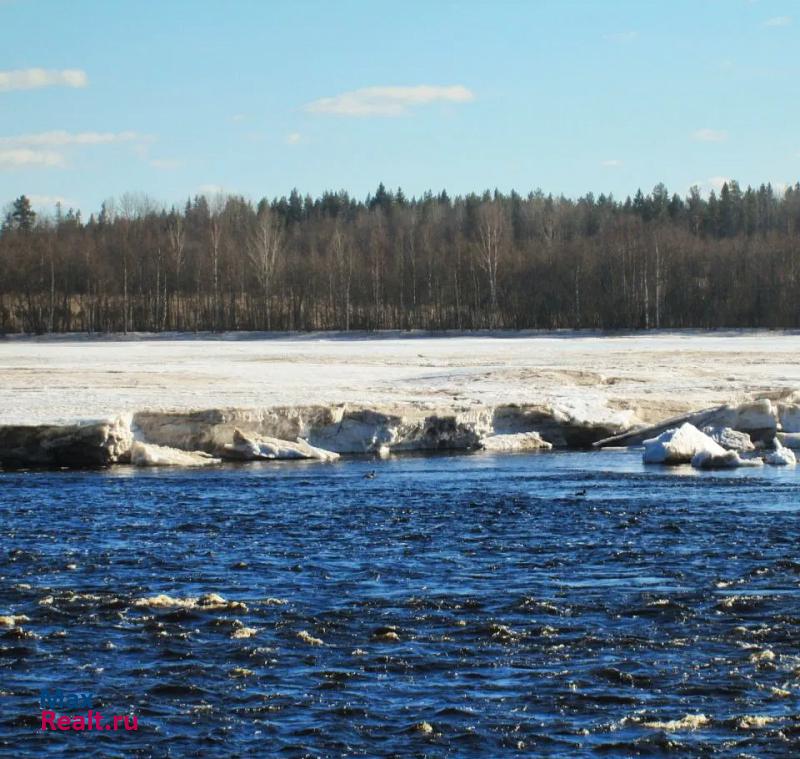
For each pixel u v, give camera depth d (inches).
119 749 1045.8
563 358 5334.6
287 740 1063.0
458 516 2118.6
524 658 1263.5
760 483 2554.1
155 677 1212.5
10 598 1501.0
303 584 1579.7
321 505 2262.6
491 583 1577.3
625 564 1680.6
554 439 3474.4
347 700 1150.3
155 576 1628.9
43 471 2834.6
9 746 1050.7
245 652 1284.4
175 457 2979.8
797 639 1312.7
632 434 3403.1
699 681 1189.1
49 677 1213.1
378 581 1593.3
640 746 1046.4
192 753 1036.5
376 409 3287.4
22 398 3454.7
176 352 6092.5
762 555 1727.4
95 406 3225.9
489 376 4205.2
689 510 2160.4
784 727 1081.4
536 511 2167.8
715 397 3747.5
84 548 1824.6
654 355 5423.2
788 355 5364.2
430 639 1330.0
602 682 1191.6
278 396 3513.8
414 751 1040.8
